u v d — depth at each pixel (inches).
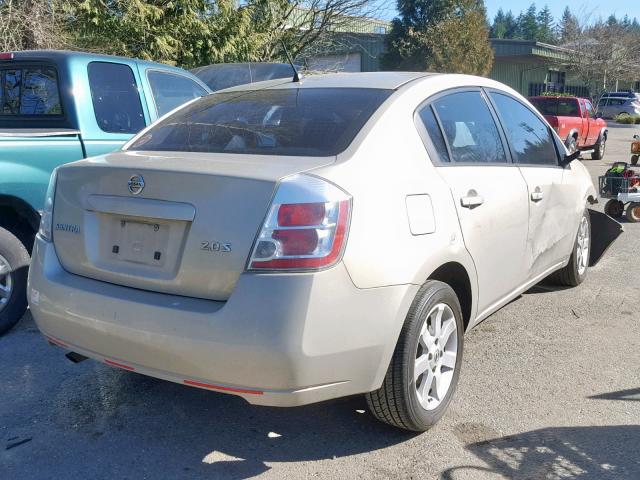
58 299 125.9
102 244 125.3
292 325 105.3
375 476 121.5
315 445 132.3
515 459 126.2
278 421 141.7
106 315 118.3
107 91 221.6
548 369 167.8
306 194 109.0
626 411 145.3
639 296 228.2
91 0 444.1
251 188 110.6
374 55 1320.1
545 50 1419.8
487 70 1262.3
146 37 465.1
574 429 137.4
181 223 115.3
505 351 179.5
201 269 111.9
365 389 117.0
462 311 151.5
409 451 129.6
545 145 200.4
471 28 1238.3
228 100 159.5
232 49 508.7
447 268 140.2
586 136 738.8
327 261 108.2
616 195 372.2
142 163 123.9
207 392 154.9
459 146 151.9
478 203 146.5
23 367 166.2
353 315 111.2
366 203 115.7
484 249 150.0
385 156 127.4
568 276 229.1
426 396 131.6
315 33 668.7
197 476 121.7
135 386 157.4
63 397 151.2
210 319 107.8
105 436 135.0
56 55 215.5
